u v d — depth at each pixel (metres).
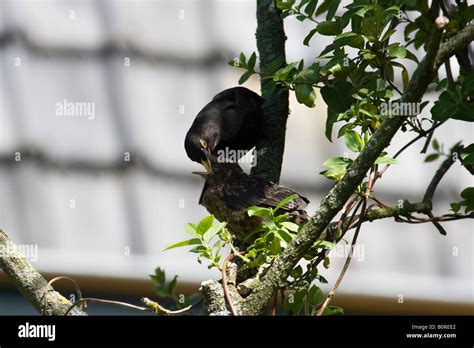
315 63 5.60
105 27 10.70
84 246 8.85
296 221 6.30
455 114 5.23
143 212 9.14
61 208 9.19
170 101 10.12
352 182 4.64
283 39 6.76
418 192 9.31
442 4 6.06
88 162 9.58
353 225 5.50
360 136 5.34
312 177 9.40
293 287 5.27
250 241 6.36
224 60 10.38
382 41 5.38
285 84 5.81
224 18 10.73
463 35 4.55
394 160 5.14
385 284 8.68
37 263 8.69
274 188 6.44
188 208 9.19
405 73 5.92
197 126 8.03
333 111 5.68
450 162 5.93
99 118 9.97
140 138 9.78
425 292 8.66
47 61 10.46
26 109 10.04
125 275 8.63
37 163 9.58
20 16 10.81
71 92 10.17
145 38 10.62
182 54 10.48
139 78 10.30
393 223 9.23
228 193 6.43
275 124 7.17
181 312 5.32
